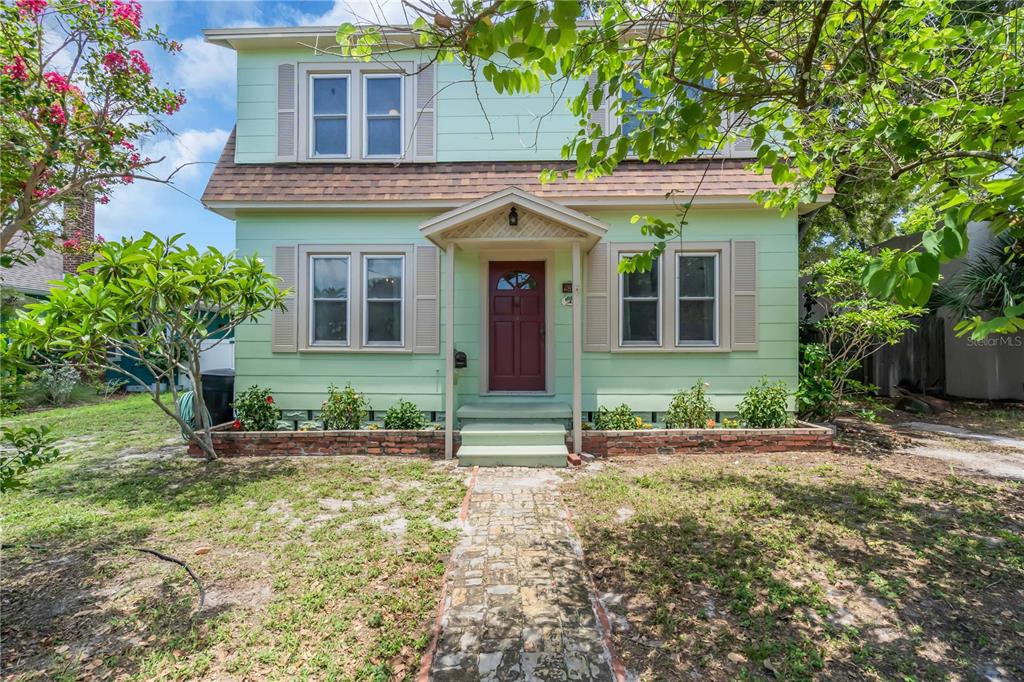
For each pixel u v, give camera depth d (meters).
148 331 5.43
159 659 2.53
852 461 6.06
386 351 7.50
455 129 7.76
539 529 4.06
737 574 3.27
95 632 2.76
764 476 5.43
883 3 2.98
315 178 7.56
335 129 7.85
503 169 7.65
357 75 7.70
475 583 3.22
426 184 7.52
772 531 3.96
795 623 2.81
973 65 3.59
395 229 7.58
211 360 11.36
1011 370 10.46
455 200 7.36
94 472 5.74
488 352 7.67
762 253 7.43
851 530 3.96
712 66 2.80
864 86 3.52
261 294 6.27
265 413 7.17
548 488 5.13
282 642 2.65
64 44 3.96
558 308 7.52
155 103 4.43
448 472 5.75
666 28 3.28
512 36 2.24
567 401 7.49
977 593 3.09
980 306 9.40
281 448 6.58
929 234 1.81
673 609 2.95
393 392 7.54
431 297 7.51
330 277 7.68
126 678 2.42
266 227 7.59
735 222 7.42
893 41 3.44
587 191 7.37
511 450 6.07
